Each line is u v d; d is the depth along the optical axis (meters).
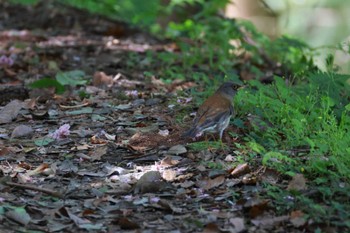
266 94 13.16
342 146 10.63
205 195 10.12
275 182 10.30
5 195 10.13
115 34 22.27
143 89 15.71
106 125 12.98
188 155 11.34
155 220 9.48
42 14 24.56
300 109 12.36
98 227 9.30
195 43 18.53
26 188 10.28
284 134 11.70
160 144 11.92
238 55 18.78
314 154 10.63
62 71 17.42
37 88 15.14
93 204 9.92
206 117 11.16
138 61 18.42
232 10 28.50
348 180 10.10
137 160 11.38
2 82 16.55
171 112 13.52
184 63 17.70
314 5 35.81
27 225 9.36
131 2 25.61
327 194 9.70
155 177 10.47
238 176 10.53
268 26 29.78
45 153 11.77
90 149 11.85
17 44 20.44
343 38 35.81
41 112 13.75
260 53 18.75
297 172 10.41
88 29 22.94
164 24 22.89
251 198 9.83
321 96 12.44
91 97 14.82
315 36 35.78
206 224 9.30
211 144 11.52
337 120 12.34
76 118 13.49
